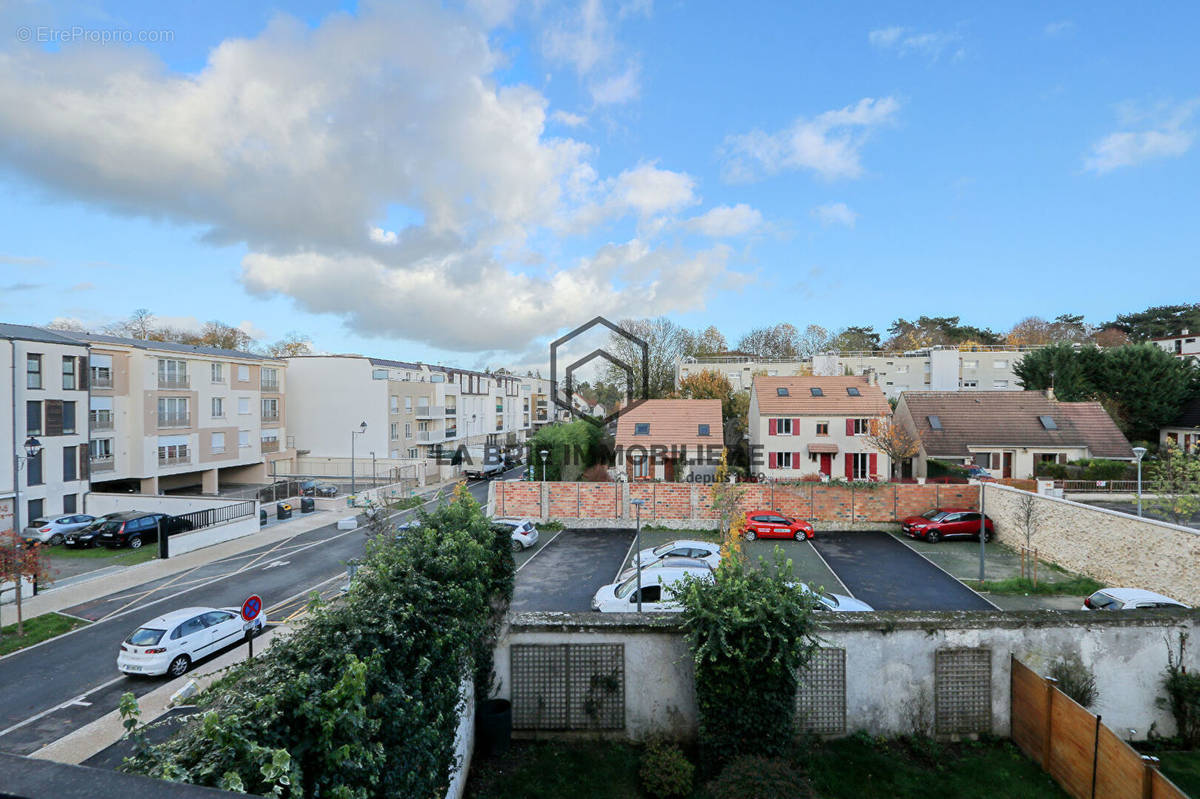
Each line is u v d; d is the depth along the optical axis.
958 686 9.04
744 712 8.00
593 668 9.09
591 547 25.20
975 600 18.38
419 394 57.44
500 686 9.17
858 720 8.97
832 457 36.91
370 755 4.20
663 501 28.48
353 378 51.44
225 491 40.75
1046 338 78.38
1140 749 8.90
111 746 10.64
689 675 8.97
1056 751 8.11
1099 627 9.12
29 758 1.55
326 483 44.69
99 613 17.73
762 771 7.27
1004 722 9.07
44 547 25.50
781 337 78.44
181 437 37.44
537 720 9.13
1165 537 16.91
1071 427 36.16
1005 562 22.78
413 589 6.12
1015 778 8.21
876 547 25.14
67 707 12.11
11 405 28.00
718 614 8.05
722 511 25.64
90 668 13.98
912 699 9.00
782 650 7.78
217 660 14.32
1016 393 38.59
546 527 28.81
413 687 5.70
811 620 8.19
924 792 7.94
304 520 32.03
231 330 70.44
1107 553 19.31
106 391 33.47
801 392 38.81
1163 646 9.14
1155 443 42.75
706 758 8.18
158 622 13.74
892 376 62.22
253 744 3.46
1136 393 42.34
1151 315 71.06
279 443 46.72
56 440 29.98
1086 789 7.56
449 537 7.54
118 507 30.48
